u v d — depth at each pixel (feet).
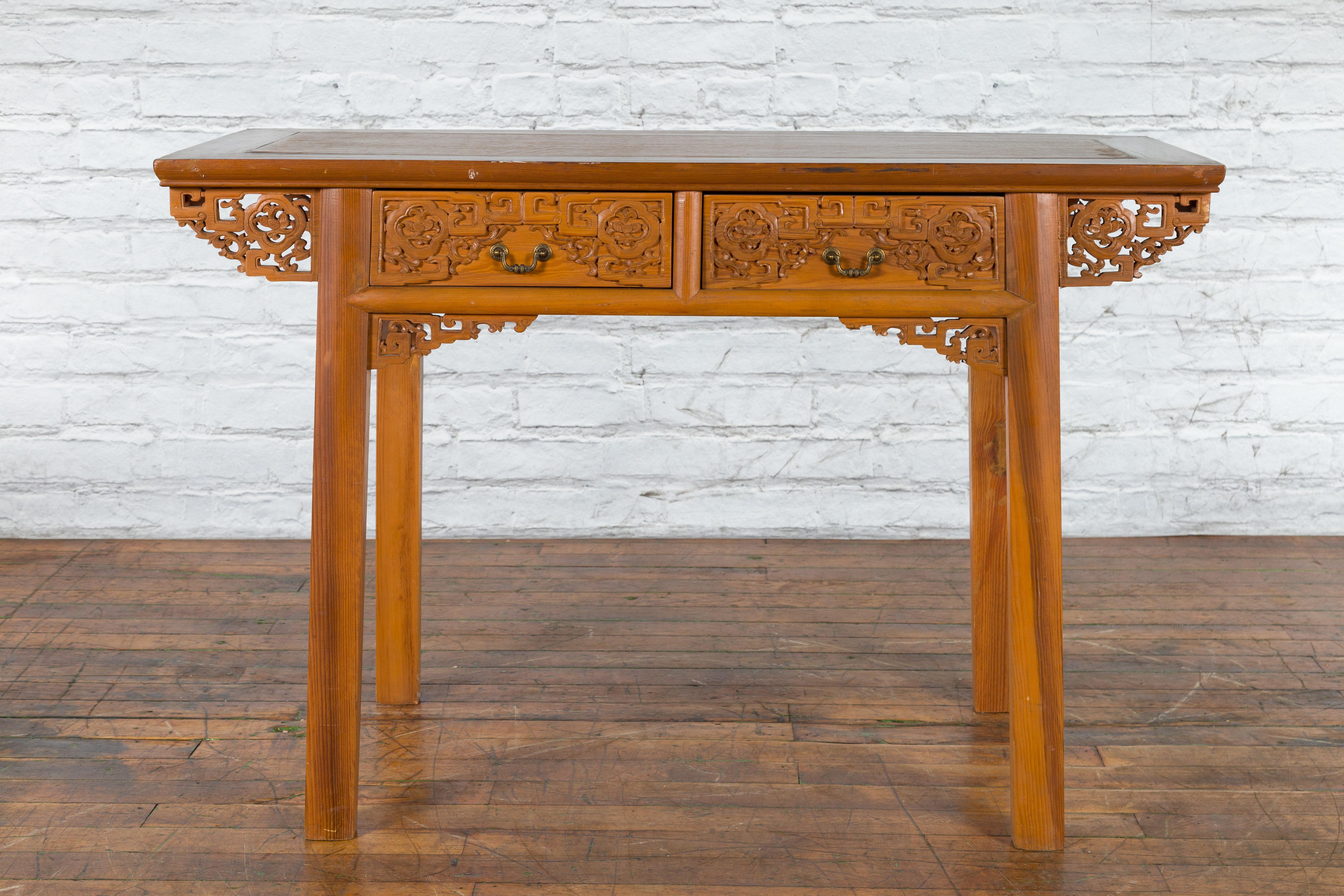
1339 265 8.02
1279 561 7.82
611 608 7.06
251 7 7.73
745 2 7.79
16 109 7.75
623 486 8.29
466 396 8.14
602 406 8.17
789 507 8.32
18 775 5.04
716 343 8.08
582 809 4.83
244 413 8.12
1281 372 8.15
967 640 6.59
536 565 7.81
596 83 7.89
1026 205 4.35
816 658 6.35
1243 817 4.78
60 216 7.86
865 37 7.82
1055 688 4.50
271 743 5.36
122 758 5.20
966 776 5.12
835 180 4.31
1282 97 7.85
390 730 5.50
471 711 5.71
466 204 4.40
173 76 7.77
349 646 4.54
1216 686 6.00
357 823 4.70
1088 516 8.34
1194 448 8.25
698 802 4.88
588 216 4.42
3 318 7.95
